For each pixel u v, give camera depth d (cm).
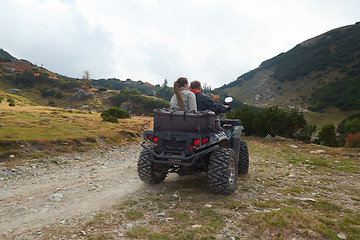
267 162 686
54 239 229
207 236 222
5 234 246
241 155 506
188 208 298
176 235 226
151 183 405
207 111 342
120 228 246
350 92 11950
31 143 798
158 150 355
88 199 355
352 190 412
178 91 373
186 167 358
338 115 10650
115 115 2230
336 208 311
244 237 220
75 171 582
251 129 1593
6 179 504
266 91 16938
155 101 9438
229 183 339
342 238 219
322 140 1355
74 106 9312
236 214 277
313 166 628
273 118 1434
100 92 11931
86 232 240
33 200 360
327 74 15612
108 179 484
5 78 10931
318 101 12750
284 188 413
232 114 1762
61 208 321
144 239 220
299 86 15838
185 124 337
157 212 287
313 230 229
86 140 987
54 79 12238
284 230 228
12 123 1195
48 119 1458
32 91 10594
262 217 253
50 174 550
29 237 236
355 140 1362
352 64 15375
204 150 332
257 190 391
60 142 880
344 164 649
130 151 948
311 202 332
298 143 1175
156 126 356
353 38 18100
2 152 688
